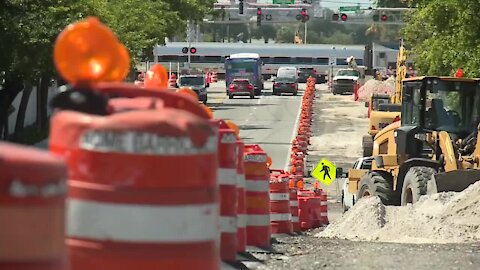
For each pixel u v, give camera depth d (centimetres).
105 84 1369
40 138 9738
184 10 18488
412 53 11788
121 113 1127
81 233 1080
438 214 3822
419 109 4816
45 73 7438
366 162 6706
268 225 3020
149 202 1069
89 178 1079
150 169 1065
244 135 12188
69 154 1092
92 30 1083
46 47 6819
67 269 904
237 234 2617
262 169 3012
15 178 824
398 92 11381
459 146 4647
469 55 7544
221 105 17650
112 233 1072
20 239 834
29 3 6825
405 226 3712
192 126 1084
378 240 3625
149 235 1072
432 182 4319
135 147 1063
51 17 6850
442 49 7888
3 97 7931
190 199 1091
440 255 2725
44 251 852
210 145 1115
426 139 4772
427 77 4794
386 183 5069
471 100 4772
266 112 15988
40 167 838
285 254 2784
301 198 5438
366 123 14300
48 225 853
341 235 3922
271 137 11956
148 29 14088
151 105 1245
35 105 10969
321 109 16850
